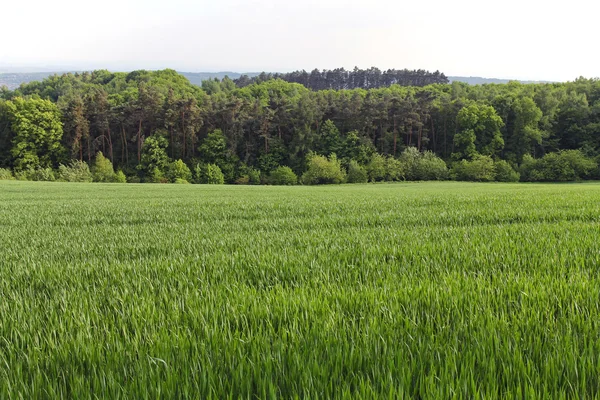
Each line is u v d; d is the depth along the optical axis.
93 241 7.24
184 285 3.91
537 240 5.68
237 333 2.46
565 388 1.83
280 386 1.92
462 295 3.12
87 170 76.75
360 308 2.98
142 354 2.25
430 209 12.46
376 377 1.93
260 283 3.90
